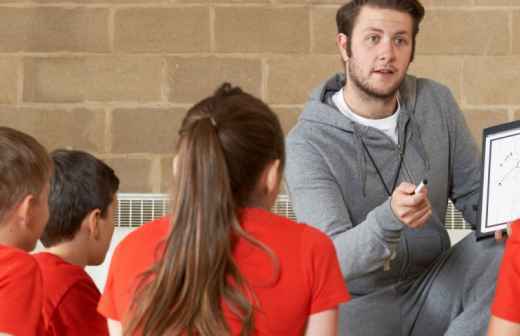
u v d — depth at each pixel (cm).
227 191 350
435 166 593
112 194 521
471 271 535
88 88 940
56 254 507
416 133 592
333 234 545
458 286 544
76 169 507
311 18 933
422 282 565
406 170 585
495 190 532
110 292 375
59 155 511
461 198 618
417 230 576
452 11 931
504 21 931
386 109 585
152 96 939
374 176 580
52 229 504
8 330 385
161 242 361
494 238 535
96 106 940
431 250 578
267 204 377
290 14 933
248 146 358
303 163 574
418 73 934
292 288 357
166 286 347
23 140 433
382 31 565
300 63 934
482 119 933
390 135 589
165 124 940
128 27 938
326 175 571
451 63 934
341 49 598
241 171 358
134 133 939
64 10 940
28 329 390
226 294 345
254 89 935
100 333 481
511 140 530
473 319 512
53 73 939
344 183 576
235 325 347
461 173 614
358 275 518
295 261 360
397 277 573
